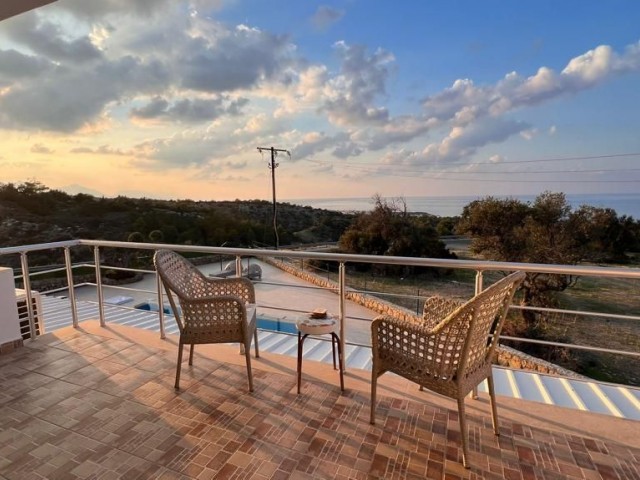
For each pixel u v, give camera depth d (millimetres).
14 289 3133
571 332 8836
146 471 1737
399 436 1979
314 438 1965
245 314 2443
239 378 2627
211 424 2094
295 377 2637
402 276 15672
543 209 12078
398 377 2617
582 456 1830
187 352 3057
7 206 15008
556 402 3031
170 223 19984
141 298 11453
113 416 2180
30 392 2453
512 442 1935
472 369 1859
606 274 2170
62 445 1930
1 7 2092
